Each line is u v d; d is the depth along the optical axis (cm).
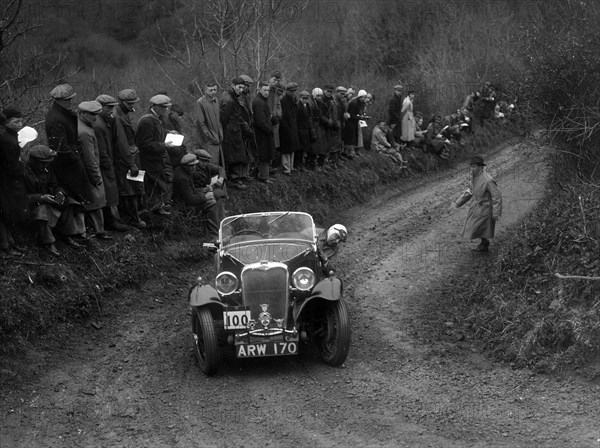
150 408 735
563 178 1144
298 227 934
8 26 1054
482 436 650
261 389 771
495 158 2328
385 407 720
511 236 1255
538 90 1116
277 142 1518
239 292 839
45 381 791
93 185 1024
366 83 2388
